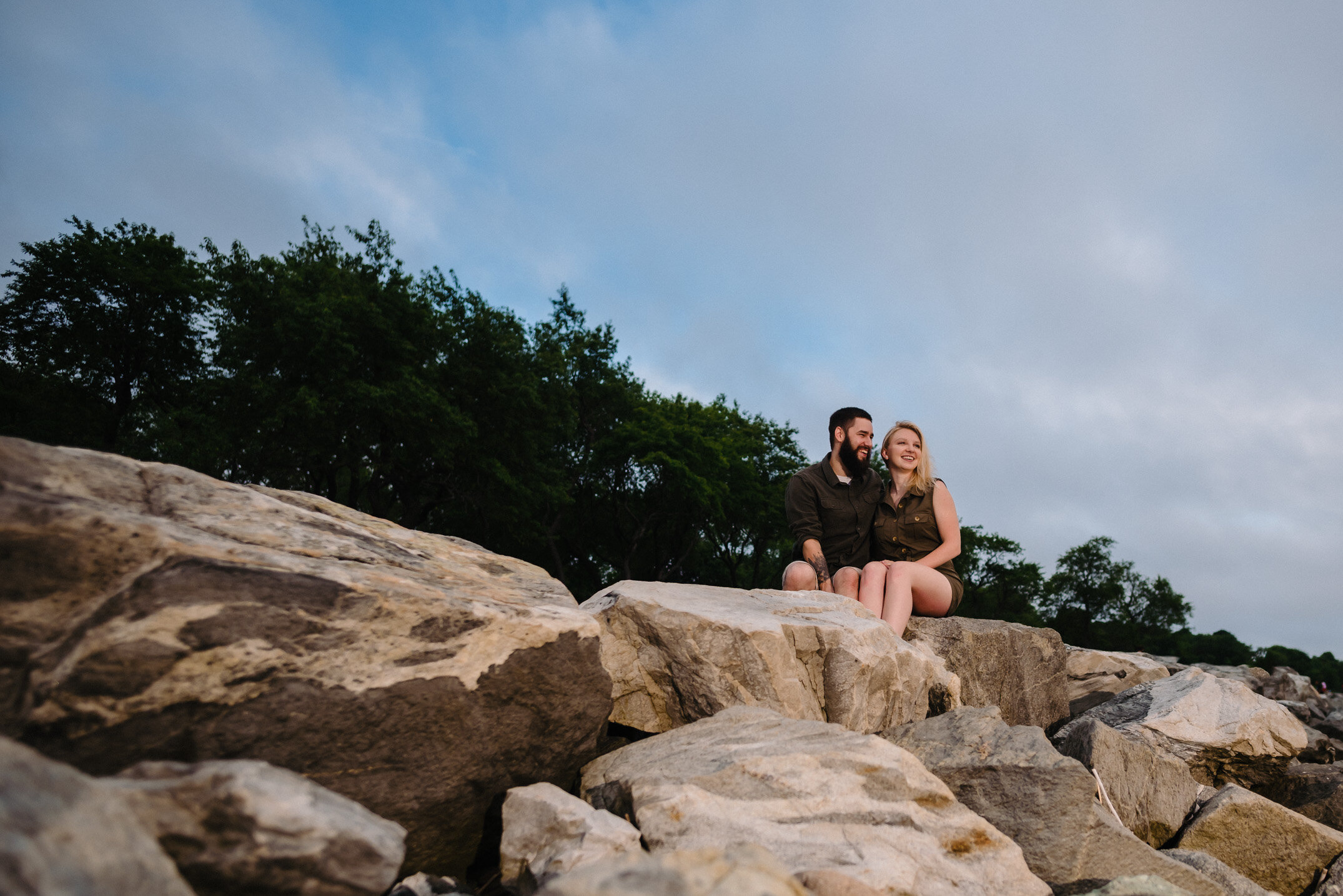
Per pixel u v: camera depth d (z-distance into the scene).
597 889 1.51
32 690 1.75
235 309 18.61
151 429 20.75
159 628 1.91
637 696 3.42
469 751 2.43
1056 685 4.85
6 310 18.44
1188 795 3.79
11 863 1.09
